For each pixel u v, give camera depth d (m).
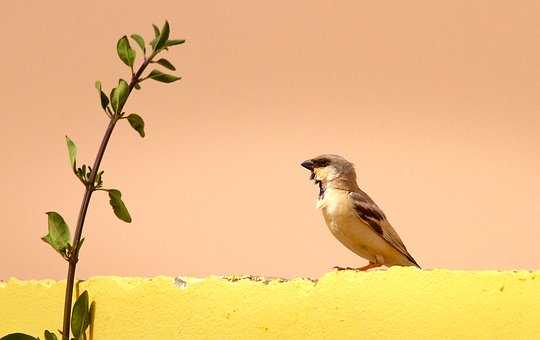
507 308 5.28
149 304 5.34
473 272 5.29
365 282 5.30
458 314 5.29
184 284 5.34
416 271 5.29
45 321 5.36
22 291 5.37
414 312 5.29
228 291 5.33
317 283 5.31
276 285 5.32
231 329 5.32
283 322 5.32
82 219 5.33
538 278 5.27
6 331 5.37
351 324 5.30
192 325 5.33
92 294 5.36
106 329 5.35
